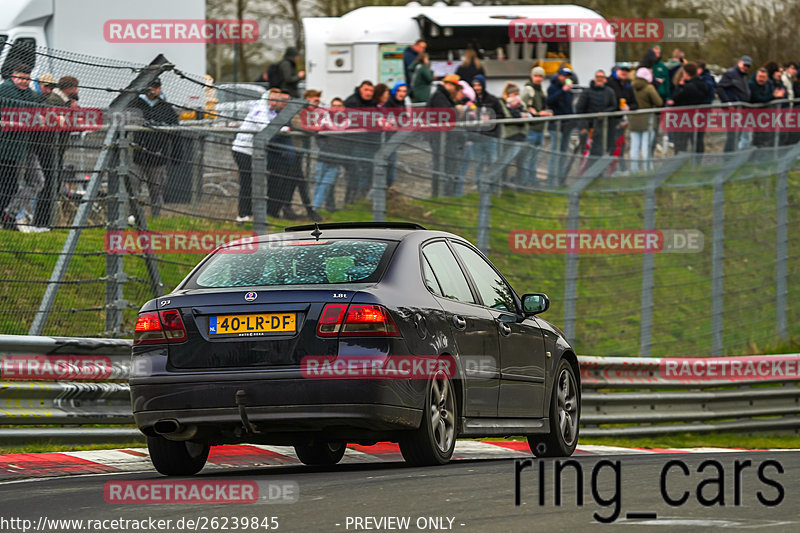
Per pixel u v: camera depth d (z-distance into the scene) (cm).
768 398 5772
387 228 3078
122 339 3834
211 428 2681
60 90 3938
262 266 2841
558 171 5716
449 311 2920
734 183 6844
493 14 9850
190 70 7806
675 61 8519
